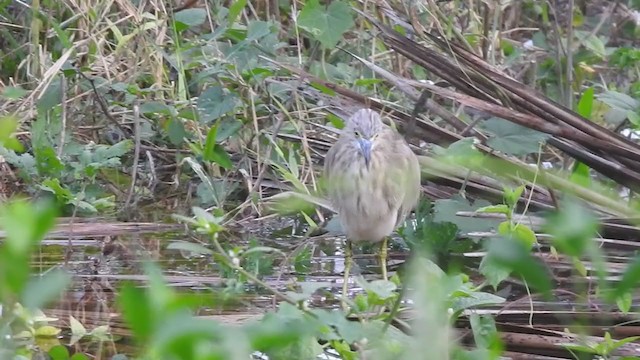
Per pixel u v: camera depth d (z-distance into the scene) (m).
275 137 11.73
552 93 13.89
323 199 11.21
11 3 14.18
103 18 12.95
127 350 7.99
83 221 11.27
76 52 12.78
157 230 11.07
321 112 12.41
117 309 8.87
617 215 10.12
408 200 10.31
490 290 9.60
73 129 12.57
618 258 9.66
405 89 11.19
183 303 4.42
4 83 13.36
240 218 11.60
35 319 8.16
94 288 9.41
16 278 4.20
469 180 11.00
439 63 10.91
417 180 10.38
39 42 13.22
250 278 6.72
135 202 11.69
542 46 14.05
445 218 10.21
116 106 12.87
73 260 10.16
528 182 10.15
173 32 12.73
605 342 7.48
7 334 7.22
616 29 15.52
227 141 12.48
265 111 12.33
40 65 12.55
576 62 13.95
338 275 10.12
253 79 11.85
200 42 11.99
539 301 9.00
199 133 11.71
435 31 13.37
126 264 10.11
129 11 12.46
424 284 5.05
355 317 7.79
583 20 15.20
